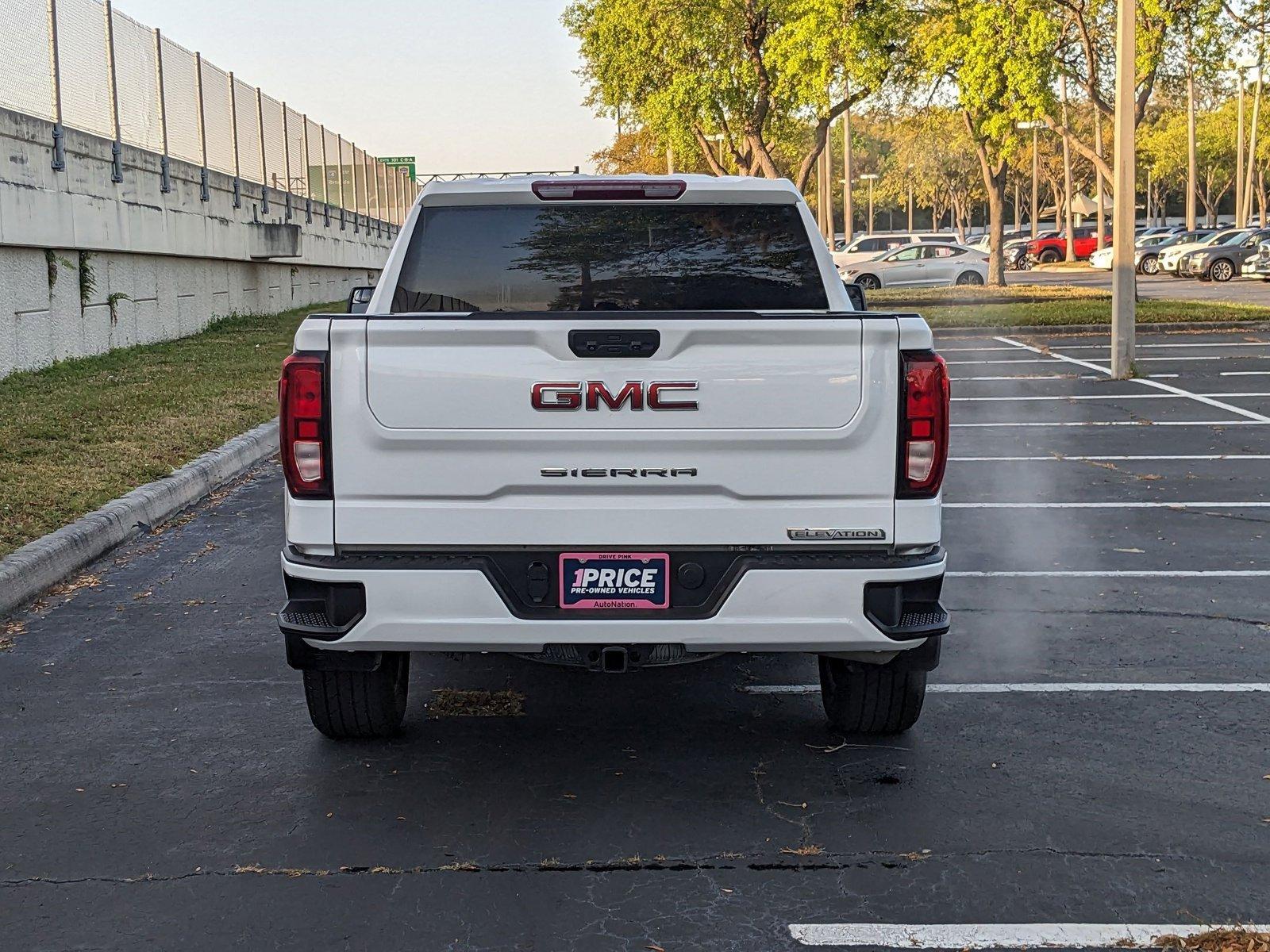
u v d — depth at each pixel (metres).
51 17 16.08
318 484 4.21
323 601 4.25
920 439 4.20
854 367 4.16
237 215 24.14
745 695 5.70
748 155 33.59
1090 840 4.19
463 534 4.21
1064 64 26.30
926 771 4.79
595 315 4.14
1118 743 5.08
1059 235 70.81
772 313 4.25
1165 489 10.48
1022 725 5.29
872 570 4.19
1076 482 10.88
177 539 8.84
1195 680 5.85
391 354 4.15
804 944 3.54
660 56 30.80
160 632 6.66
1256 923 3.64
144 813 4.43
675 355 4.15
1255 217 109.25
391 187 45.06
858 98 30.09
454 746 5.08
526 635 4.21
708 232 5.36
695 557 4.24
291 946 3.54
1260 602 7.13
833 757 4.94
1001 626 6.75
